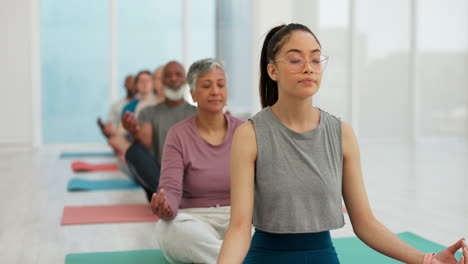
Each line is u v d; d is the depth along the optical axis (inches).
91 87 345.1
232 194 59.4
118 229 127.4
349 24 352.2
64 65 341.7
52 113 342.3
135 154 138.9
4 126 334.3
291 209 59.8
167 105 138.1
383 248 59.1
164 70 134.7
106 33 343.9
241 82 343.3
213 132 101.0
